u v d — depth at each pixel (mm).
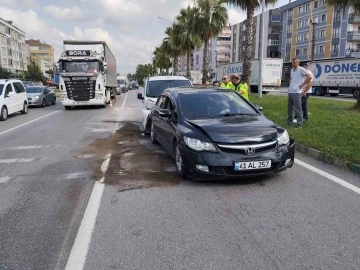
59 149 8141
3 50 90938
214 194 4812
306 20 62469
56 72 20516
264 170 5016
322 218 3967
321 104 17266
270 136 5113
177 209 4297
